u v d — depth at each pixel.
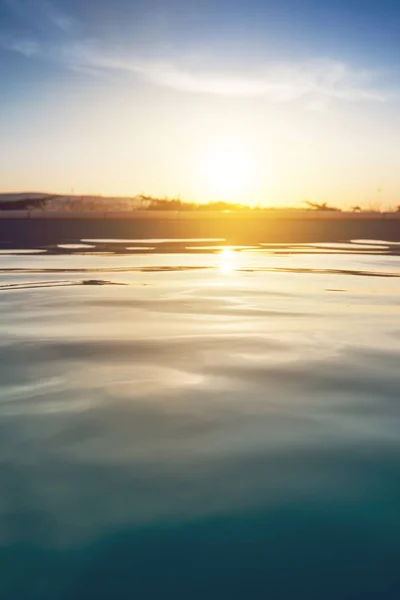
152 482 2.54
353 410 3.41
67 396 3.66
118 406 3.48
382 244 26.58
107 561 2.02
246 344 5.12
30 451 2.86
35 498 2.41
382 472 2.63
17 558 2.04
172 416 3.31
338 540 2.13
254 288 9.41
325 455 2.80
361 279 10.92
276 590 1.88
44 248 21.81
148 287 9.48
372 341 5.26
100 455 2.81
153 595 1.86
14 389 3.81
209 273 12.04
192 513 2.30
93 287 9.48
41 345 5.09
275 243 26.89
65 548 2.08
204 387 3.85
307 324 6.11
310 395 3.68
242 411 3.39
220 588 1.89
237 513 2.30
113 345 5.09
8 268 13.14
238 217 32.66
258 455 2.80
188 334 5.56
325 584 1.91
